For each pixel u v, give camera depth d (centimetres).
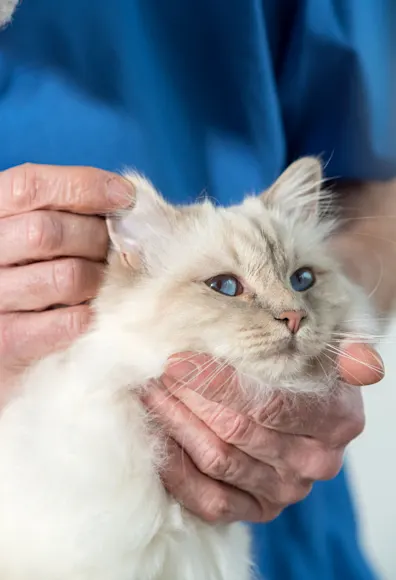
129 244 45
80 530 41
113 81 56
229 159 59
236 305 43
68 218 43
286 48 60
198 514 45
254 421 44
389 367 70
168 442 44
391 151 59
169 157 58
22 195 42
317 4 57
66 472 42
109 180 42
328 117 61
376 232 57
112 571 42
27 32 54
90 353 44
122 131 56
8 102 55
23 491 42
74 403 43
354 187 60
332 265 50
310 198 52
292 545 61
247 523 53
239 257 45
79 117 55
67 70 55
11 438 43
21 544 42
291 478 46
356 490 77
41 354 44
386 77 58
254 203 50
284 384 43
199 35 57
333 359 44
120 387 44
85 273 43
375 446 75
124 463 42
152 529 43
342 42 58
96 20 55
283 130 61
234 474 44
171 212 47
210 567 45
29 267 43
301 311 43
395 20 58
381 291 54
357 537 65
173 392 44
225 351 42
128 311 44
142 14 56
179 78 57
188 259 45
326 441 45
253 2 56
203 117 58
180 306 43
